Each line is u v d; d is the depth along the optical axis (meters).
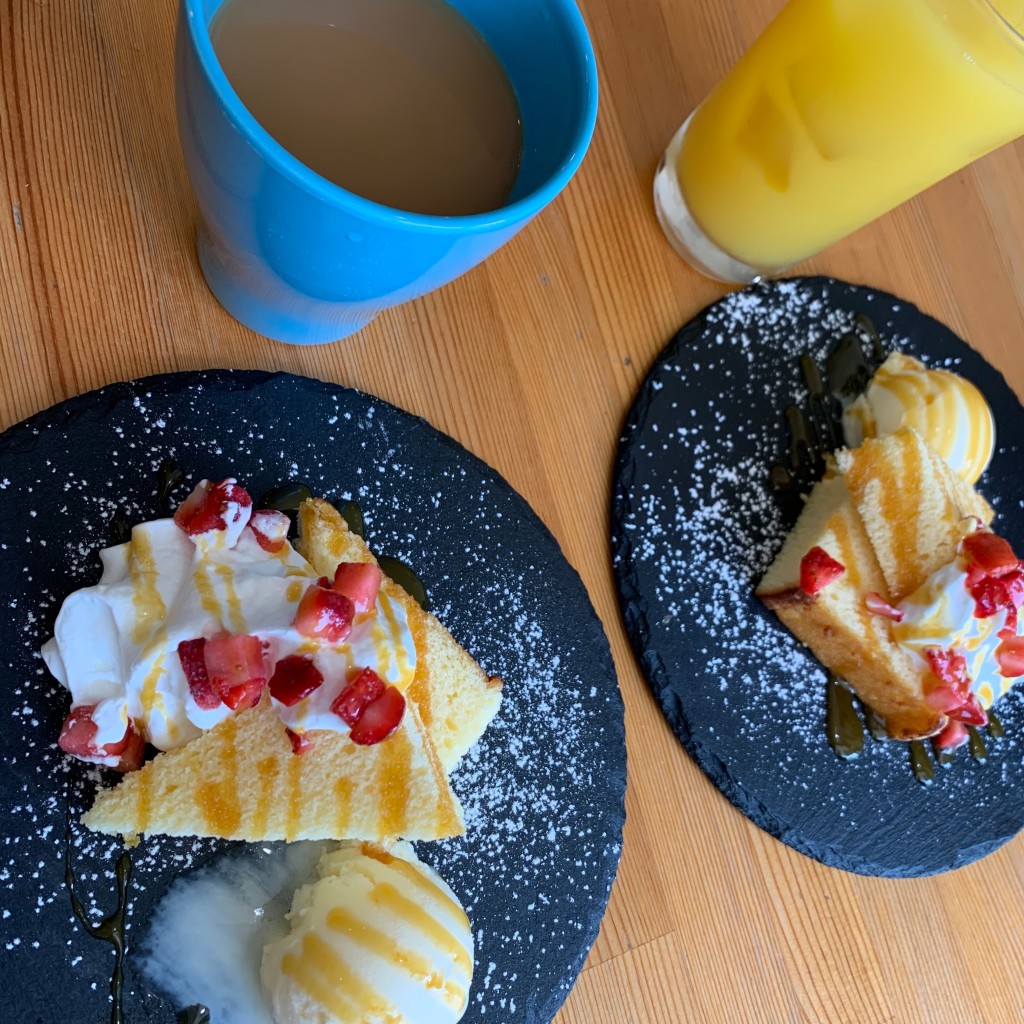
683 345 0.42
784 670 0.41
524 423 0.39
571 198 0.41
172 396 0.34
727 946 0.39
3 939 0.30
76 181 0.34
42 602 0.31
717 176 0.40
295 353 0.36
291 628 0.31
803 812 0.41
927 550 0.42
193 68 0.25
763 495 0.42
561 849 0.37
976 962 0.42
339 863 0.33
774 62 0.37
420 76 0.30
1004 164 0.50
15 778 0.31
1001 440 0.47
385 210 0.26
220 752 0.32
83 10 0.35
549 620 0.38
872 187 0.38
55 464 0.32
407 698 0.34
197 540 0.32
